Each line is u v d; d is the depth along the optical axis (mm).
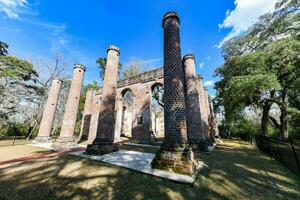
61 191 4258
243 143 18969
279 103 15531
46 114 18312
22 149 11906
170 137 6402
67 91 30734
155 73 17688
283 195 4094
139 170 5812
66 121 13469
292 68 13078
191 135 12156
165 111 7004
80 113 33188
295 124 17875
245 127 26609
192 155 6266
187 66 13352
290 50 12000
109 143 9820
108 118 10188
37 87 25312
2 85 21172
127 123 27516
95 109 21328
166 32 8008
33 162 7348
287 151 7059
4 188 4410
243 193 4199
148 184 4711
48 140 17609
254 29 16938
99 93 21656
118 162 7098
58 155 9094
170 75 7223
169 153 6008
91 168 6312
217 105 30578
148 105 17266
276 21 14781
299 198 3924
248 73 15203
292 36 13758
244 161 8211
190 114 12539
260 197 3975
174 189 4383
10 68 21734
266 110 17938
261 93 17094
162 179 5082
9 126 24344
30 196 3959
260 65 13844
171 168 5637
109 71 11055
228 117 20312
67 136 13094
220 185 4719
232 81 15047
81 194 4094
